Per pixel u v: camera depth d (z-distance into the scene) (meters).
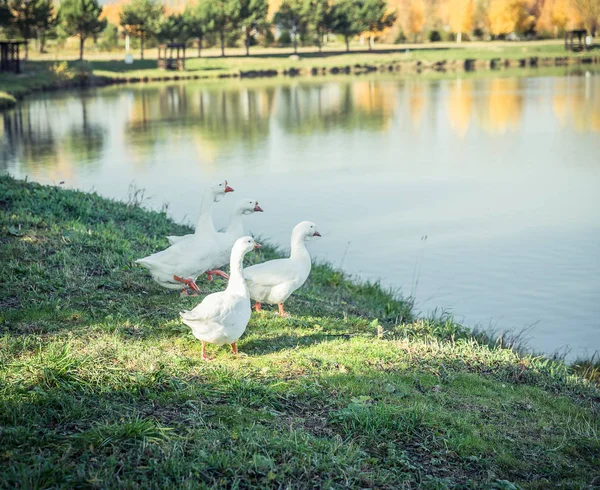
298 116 44.44
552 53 93.12
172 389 6.53
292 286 9.40
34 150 32.03
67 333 7.93
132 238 12.79
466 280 14.99
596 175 25.42
